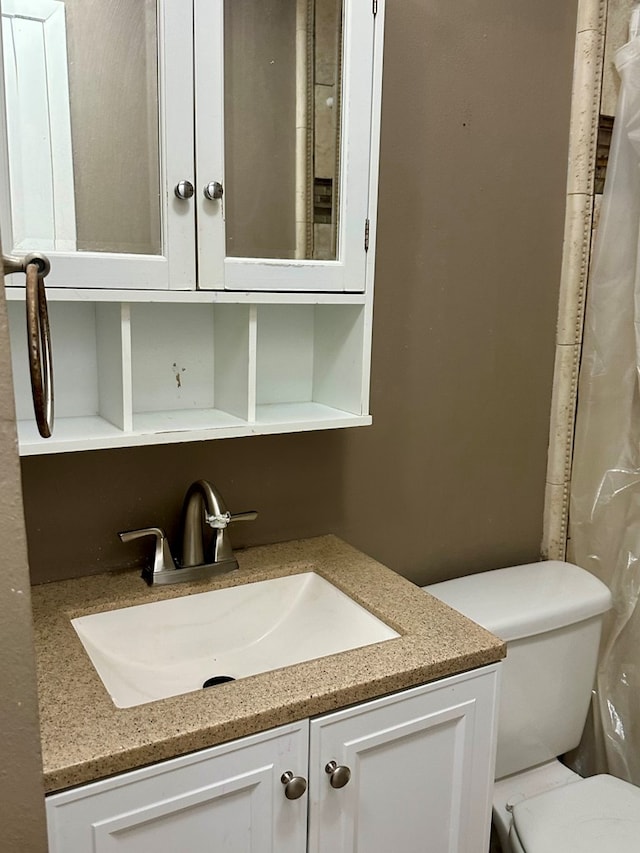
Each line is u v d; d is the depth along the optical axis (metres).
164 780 0.86
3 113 0.94
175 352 1.30
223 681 1.20
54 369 1.20
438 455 1.60
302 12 1.14
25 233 0.99
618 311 1.62
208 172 1.08
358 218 1.21
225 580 1.28
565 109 1.60
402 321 1.48
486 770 1.16
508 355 1.64
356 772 1.01
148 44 1.03
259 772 0.92
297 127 1.16
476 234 1.54
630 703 1.68
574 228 1.64
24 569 0.57
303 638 1.28
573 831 1.31
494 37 1.47
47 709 0.90
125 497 1.30
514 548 1.75
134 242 1.06
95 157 1.03
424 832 1.12
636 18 1.52
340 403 1.36
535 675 1.50
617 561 1.69
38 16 0.98
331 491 1.49
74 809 0.81
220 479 1.38
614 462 1.67
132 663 1.19
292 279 1.17
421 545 1.62
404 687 1.02
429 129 1.43
